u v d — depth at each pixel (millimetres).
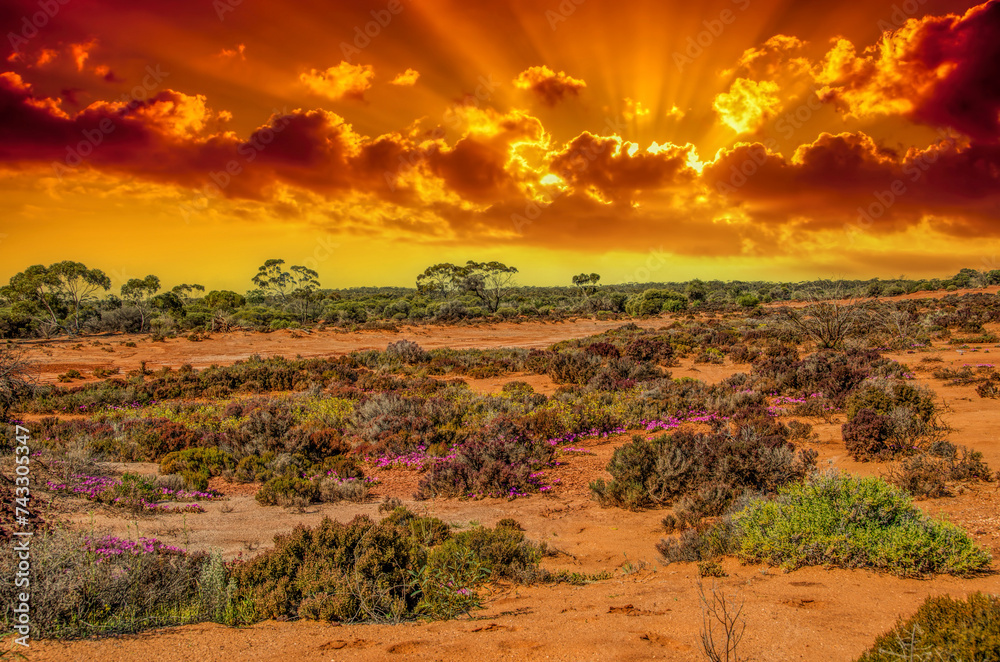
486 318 65875
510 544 6613
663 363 26625
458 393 21203
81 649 3732
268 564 5480
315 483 10500
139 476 10359
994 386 15469
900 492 6055
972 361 20703
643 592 5160
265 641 4062
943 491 7551
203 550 6594
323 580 5172
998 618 2998
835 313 30141
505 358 30953
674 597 4875
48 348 37469
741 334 35281
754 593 4773
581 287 102375
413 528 7566
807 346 29641
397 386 24250
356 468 12141
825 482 6125
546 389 22391
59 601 4148
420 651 3852
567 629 4195
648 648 3719
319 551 5762
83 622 4168
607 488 9516
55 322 49781
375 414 16688
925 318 35969
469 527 8211
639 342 28453
